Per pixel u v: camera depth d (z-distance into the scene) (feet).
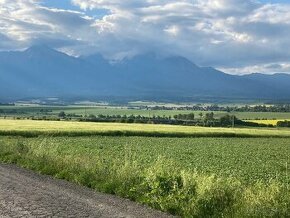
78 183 59.47
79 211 43.11
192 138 230.89
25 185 57.77
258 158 135.95
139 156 115.44
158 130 256.32
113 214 42.16
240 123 467.93
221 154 143.74
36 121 358.64
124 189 52.16
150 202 46.83
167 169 55.57
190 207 42.98
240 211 39.93
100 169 60.75
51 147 91.91
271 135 275.39
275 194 42.52
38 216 40.91
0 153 92.02
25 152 88.63
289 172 97.25
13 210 43.21
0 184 58.44
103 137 205.36
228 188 46.11
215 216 40.83
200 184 46.85
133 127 286.05
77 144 156.35
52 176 66.03
